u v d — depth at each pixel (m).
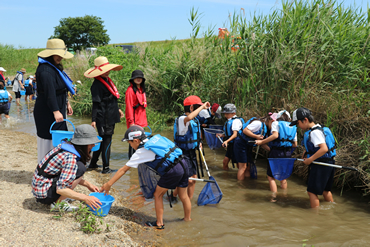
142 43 11.36
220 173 5.33
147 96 9.94
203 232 3.21
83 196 3.01
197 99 3.94
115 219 3.29
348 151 4.55
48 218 2.97
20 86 13.25
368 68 5.65
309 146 3.84
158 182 3.21
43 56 3.68
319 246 2.95
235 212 3.76
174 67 9.23
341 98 5.16
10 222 2.77
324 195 4.11
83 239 2.68
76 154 3.08
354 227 3.38
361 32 6.04
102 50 12.51
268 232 3.24
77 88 11.59
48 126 3.84
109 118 4.88
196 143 4.04
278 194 4.40
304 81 5.66
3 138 6.71
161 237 3.08
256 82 6.38
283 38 6.21
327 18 6.10
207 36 8.53
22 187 3.70
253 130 4.71
